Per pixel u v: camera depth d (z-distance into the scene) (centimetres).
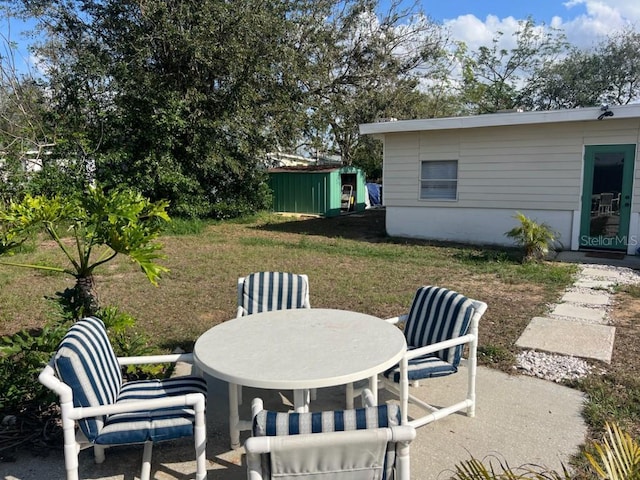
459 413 340
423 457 288
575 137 975
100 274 788
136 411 238
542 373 405
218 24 1297
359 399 365
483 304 327
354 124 2105
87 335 256
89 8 1336
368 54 2016
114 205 360
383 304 621
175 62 1343
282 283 415
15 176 1155
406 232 1204
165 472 278
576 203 993
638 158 920
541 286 712
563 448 295
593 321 540
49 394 317
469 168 1097
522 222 890
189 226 1301
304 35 1748
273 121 1540
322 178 1777
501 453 291
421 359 326
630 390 367
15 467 281
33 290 686
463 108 2862
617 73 2431
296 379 237
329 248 1042
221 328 318
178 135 1363
